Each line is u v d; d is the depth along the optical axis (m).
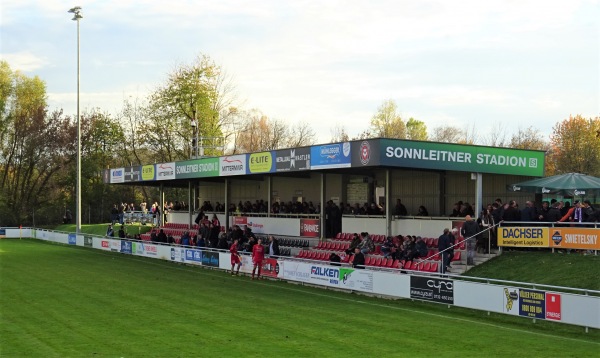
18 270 31.33
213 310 20.56
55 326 17.77
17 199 73.56
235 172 37.06
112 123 76.31
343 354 14.61
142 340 16.00
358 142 28.14
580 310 16.97
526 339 16.31
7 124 75.69
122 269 32.53
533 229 25.41
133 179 48.94
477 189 28.97
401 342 15.94
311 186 40.50
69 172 73.25
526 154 30.25
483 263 25.95
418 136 90.44
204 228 37.19
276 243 31.03
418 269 25.50
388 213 30.36
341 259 29.17
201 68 65.62
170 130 66.31
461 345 15.61
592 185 25.73
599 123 62.25
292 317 19.39
